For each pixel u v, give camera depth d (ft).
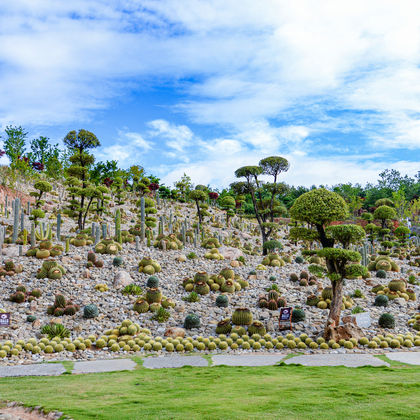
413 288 86.69
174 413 24.66
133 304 64.80
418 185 366.22
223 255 104.06
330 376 34.99
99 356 46.78
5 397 29.12
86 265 79.71
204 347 50.29
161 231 118.93
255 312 63.67
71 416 24.49
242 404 26.43
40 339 50.37
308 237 57.16
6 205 130.52
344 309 67.36
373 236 173.37
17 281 69.77
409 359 43.24
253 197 128.57
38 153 207.31
